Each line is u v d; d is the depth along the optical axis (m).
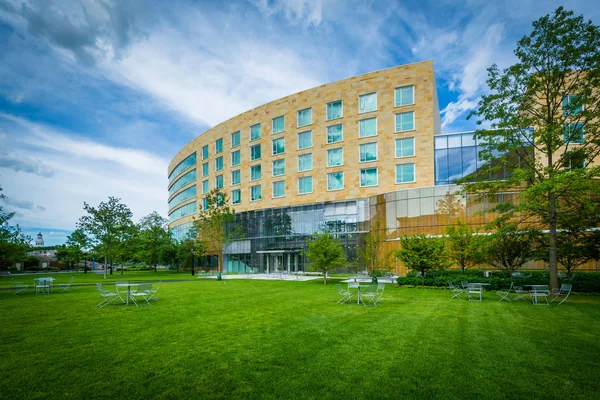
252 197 49.34
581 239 17.91
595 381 5.84
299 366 6.57
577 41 16.36
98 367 6.58
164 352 7.50
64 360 6.98
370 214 37.12
